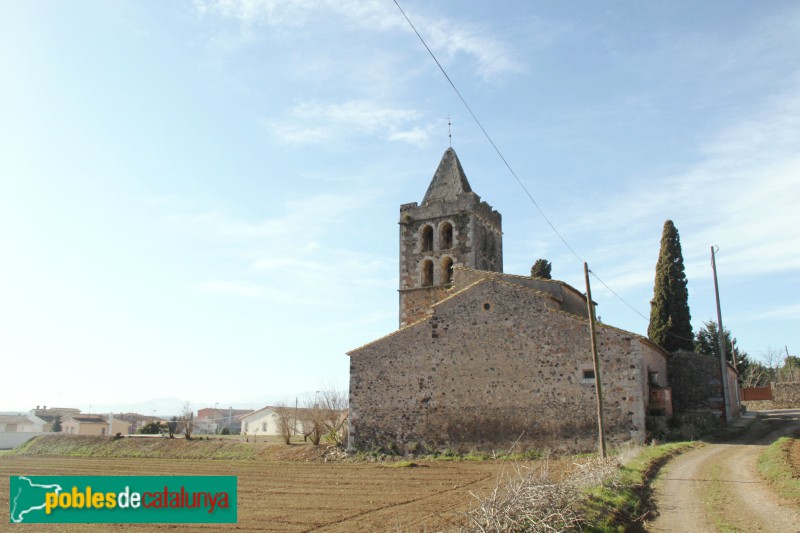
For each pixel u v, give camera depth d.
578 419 30.91
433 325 35.38
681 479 21.70
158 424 67.50
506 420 32.47
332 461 35.91
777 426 36.41
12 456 54.28
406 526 17.66
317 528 18.33
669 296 47.09
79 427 93.19
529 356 32.66
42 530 19.22
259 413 86.19
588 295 26.34
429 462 32.34
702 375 39.84
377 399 35.84
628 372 30.38
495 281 34.34
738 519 16.23
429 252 42.47
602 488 18.72
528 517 13.72
